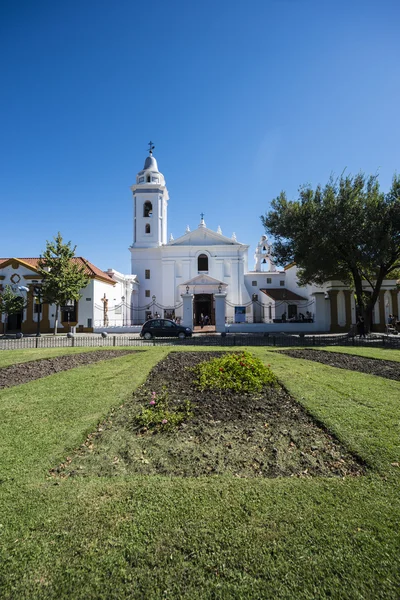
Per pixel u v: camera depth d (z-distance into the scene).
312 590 2.06
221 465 3.65
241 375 6.91
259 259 46.06
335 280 28.02
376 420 4.76
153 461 3.75
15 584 2.11
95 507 2.84
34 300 29.78
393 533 2.50
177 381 7.34
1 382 7.73
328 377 7.59
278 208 23.91
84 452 4.00
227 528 2.58
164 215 45.34
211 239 42.34
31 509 2.81
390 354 11.58
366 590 2.06
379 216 20.00
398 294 28.91
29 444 4.09
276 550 2.37
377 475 3.34
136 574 2.19
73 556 2.33
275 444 4.18
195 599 2.01
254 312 41.50
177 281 41.28
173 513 2.76
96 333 28.50
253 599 2.01
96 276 29.98
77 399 5.98
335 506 2.84
